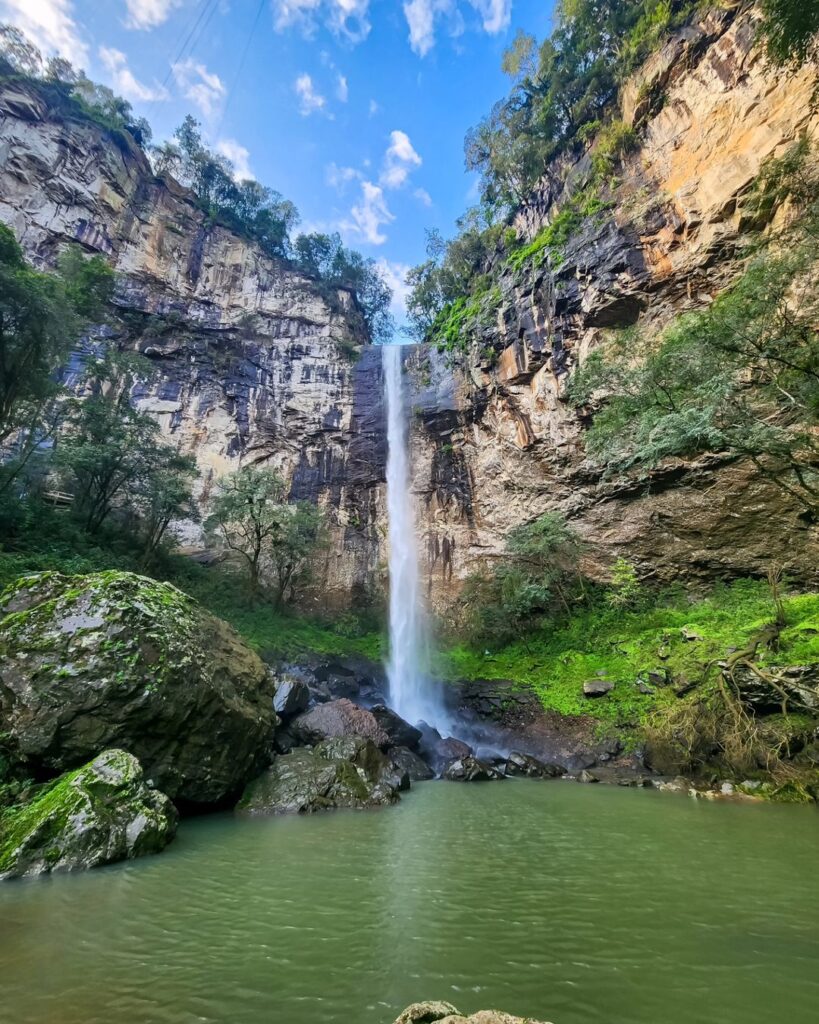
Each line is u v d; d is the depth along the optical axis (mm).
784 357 10172
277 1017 2834
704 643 13930
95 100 33406
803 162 11305
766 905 4445
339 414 29859
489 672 18906
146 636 7492
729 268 16219
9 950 3518
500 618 20672
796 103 14484
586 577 20250
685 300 17312
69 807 5523
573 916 4219
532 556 20906
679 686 12898
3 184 26500
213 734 7910
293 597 24422
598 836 6703
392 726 13445
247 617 20406
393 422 29297
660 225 17938
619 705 14000
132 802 5938
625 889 4832
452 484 26344
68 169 28984
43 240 26906
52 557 14766
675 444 10406
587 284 19688
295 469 28344
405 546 26750
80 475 19094
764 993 3117
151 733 7191
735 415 10477
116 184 31047
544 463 21625
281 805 8031
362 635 24062
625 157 20734
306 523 22391
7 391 15664
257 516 21141
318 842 6324
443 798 9266
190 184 38375
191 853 5781
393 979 3244
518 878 5125
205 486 25938
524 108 28531
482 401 25234
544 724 15016
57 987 3092
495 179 31297
